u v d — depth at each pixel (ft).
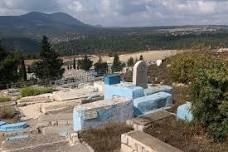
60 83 115.55
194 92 36.70
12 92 90.68
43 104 63.26
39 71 190.49
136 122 40.55
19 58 163.53
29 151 35.81
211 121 35.22
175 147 32.53
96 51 572.51
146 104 50.72
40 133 46.47
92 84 87.30
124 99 50.37
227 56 79.61
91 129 41.60
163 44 542.57
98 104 46.70
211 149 32.63
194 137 35.91
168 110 49.62
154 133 36.96
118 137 38.45
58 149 36.11
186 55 80.53
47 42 191.01
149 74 98.27
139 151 32.12
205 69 36.81
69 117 53.88
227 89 34.42
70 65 352.90
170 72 83.41
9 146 37.45
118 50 560.20
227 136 34.24
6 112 59.36
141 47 548.72
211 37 458.09
